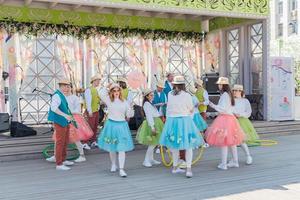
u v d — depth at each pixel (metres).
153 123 6.30
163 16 11.72
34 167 6.64
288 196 4.73
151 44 11.77
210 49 12.42
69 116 6.45
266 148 8.27
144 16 11.53
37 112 10.82
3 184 5.49
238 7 10.00
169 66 12.02
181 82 5.83
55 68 10.96
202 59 12.38
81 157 7.11
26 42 10.51
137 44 11.63
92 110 7.90
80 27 10.77
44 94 10.87
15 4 9.95
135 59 11.60
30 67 10.64
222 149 6.31
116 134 5.85
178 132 5.68
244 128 6.96
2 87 10.15
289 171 6.08
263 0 10.41
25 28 10.16
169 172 6.14
